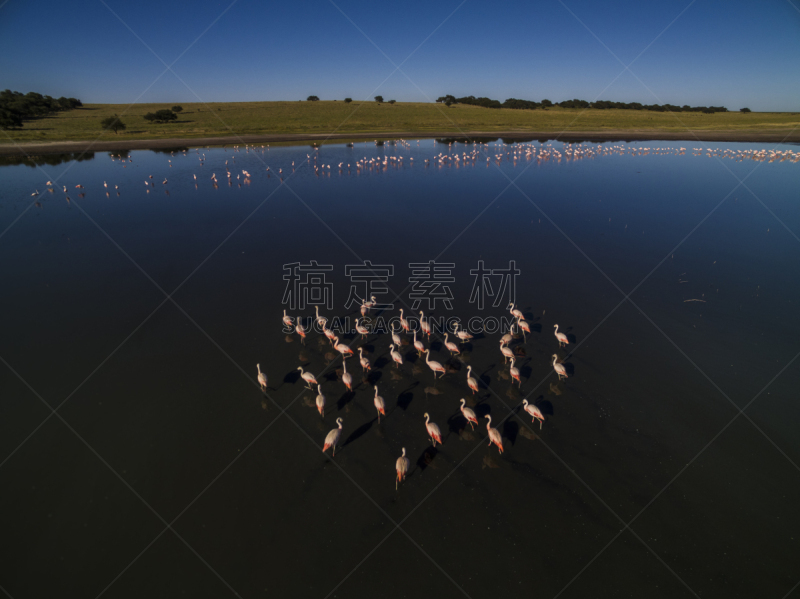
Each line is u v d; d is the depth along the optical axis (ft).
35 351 64.95
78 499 42.45
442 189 170.19
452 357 66.28
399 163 225.35
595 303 80.28
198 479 45.01
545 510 42.09
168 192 163.22
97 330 71.15
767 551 37.91
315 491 44.04
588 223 125.59
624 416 53.21
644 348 66.13
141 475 45.21
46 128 339.36
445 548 38.81
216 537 39.42
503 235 117.60
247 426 52.06
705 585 35.60
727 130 369.71
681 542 38.86
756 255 98.12
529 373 61.93
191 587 35.53
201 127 371.76
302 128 375.45
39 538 38.91
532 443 49.80
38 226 122.52
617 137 343.05
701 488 43.75
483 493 43.91
